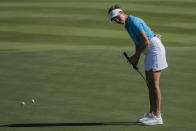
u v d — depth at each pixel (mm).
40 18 87938
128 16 26719
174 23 82312
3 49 58156
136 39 26781
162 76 39562
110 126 27125
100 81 38406
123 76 39969
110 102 32406
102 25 80750
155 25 80438
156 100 27188
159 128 26641
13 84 38250
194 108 30750
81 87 36688
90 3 107188
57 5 104250
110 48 56188
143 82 37844
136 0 111625
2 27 79438
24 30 76312
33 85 37719
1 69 43969
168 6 102312
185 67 42781
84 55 49500
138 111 30250
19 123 28250
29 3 108438
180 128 26609
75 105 31891
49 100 33312
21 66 45031
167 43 63375
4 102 33094
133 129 26469
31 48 58688
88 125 27438
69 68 43500
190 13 93250
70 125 27547
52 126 27453
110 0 112000
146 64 27031
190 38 67812
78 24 81750
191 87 36031
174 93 34438
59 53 50906
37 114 30094
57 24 81750
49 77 40312
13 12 95500
